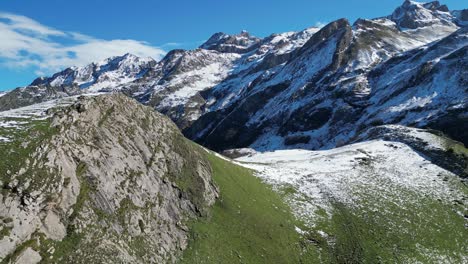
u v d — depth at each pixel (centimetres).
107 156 4069
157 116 5262
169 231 4225
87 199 3631
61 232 3291
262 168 7381
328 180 7206
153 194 4338
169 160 4859
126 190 4050
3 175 3159
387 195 6850
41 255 3055
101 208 3697
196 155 5384
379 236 5700
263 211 5438
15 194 3116
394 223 6041
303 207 6084
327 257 5119
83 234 3391
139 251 3738
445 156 8344
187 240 4309
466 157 8125
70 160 3700
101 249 3409
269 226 5175
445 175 7806
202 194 4884
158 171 4591
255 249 4666
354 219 6003
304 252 5059
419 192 7081
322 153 9594
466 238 6047
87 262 3247
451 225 6275
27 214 3109
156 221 4162
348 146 9938
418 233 5909
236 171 6194
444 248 5709
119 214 3812
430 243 5744
